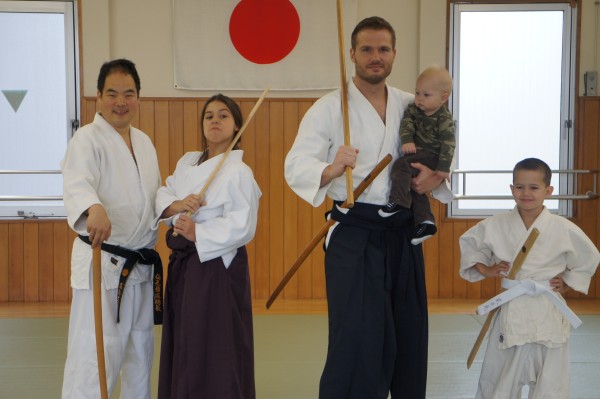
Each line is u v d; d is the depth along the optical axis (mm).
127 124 2865
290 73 6172
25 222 6121
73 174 2662
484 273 3096
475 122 6375
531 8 6262
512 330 2902
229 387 2680
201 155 2982
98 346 2547
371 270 2613
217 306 2715
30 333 4891
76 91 6180
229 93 6191
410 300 2676
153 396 3609
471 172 6336
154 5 6137
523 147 6391
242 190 2777
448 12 6199
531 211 3002
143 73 6164
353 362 2604
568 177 6340
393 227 2648
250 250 6266
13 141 6191
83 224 2625
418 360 2693
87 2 6020
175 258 2812
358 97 2680
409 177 2586
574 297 6324
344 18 6133
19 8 6078
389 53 2617
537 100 6363
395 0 6230
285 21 6125
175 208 2771
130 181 2812
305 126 2699
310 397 3547
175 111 6164
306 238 6273
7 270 6125
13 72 6152
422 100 2650
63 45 6156
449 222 6277
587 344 4602
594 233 6312
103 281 2719
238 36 6125
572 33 6289
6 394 3541
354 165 2451
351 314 2592
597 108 6285
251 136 6207
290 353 4395
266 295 6277
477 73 6344
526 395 3750
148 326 2910
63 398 2703
